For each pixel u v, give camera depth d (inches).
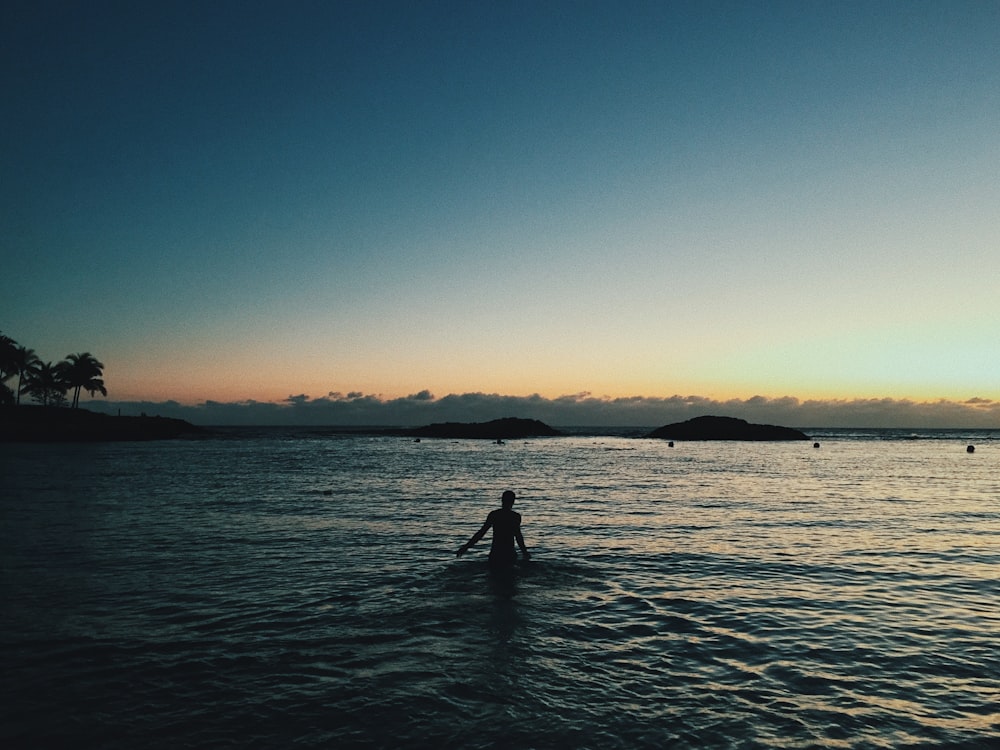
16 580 440.5
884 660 296.0
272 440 4554.6
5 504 876.6
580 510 884.6
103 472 1494.8
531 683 261.6
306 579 449.7
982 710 240.5
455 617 358.6
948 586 447.5
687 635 330.3
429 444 4239.7
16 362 3604.8
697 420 5782.5
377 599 396.5
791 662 291.9
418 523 735.7
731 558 543.5
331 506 896.3
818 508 919.7
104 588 419.8
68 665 279.3
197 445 3457.2
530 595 409.7
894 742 212.8
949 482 1439.5
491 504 940.0
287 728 219.1
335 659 289.0
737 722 227.0
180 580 444.5
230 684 258.7
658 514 842.2
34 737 211.3
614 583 446.3
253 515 793.6
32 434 3408.0
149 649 301.3
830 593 424.5
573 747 206.4
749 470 1840.6
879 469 1935.3
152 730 217.3
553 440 5467.5
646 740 211.8
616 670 278.4
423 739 211.2
